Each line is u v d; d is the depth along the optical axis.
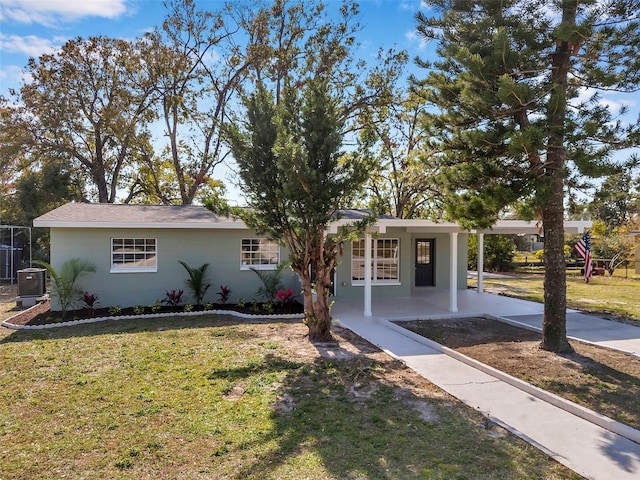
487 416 5.14
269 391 5.93
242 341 8.69
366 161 8.08
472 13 8.37
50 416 5.09
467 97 7.65
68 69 22.80
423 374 6.66
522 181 7.34
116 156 26.31
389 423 4.94
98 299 12.34
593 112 7.37
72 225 11.48
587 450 4.35
